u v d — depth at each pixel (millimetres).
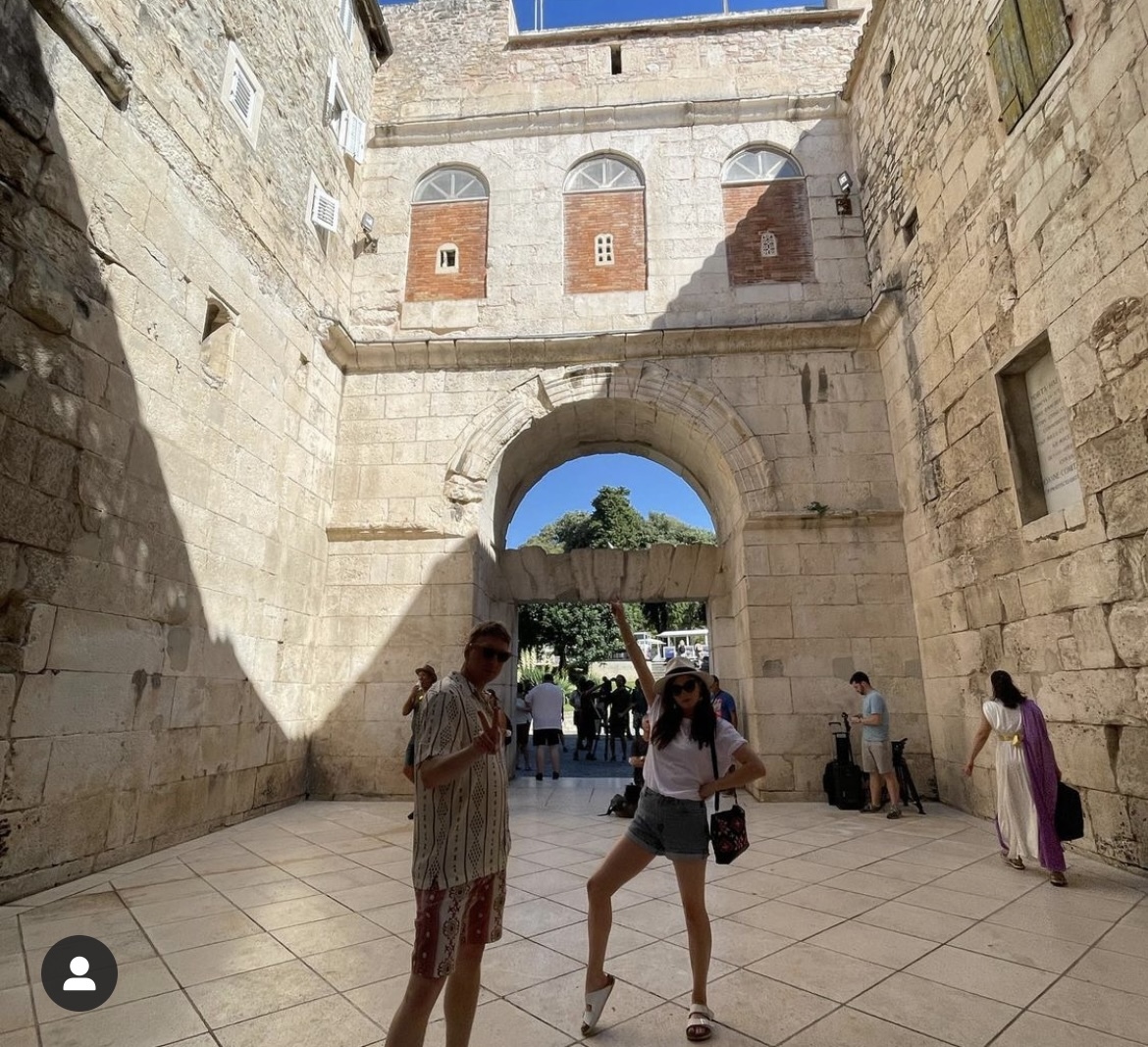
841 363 10273
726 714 9148
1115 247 5465
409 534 9914
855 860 5758
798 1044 2797
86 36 5367
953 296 8062
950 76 8078
